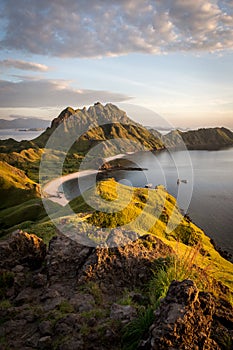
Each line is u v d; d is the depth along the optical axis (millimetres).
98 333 6184
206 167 124000
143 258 9859
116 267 9359
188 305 5895
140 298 7996
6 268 9906
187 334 5500
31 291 8820
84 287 8531
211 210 62969
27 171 120125
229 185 86688
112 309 7133
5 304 8094
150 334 5535
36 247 10727
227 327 6949
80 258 9883
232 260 34656
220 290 9422
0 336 6645
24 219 48156
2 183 79500
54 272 9484
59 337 6262
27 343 6297
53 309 7520
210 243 38125
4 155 144125
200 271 9578
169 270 8859
